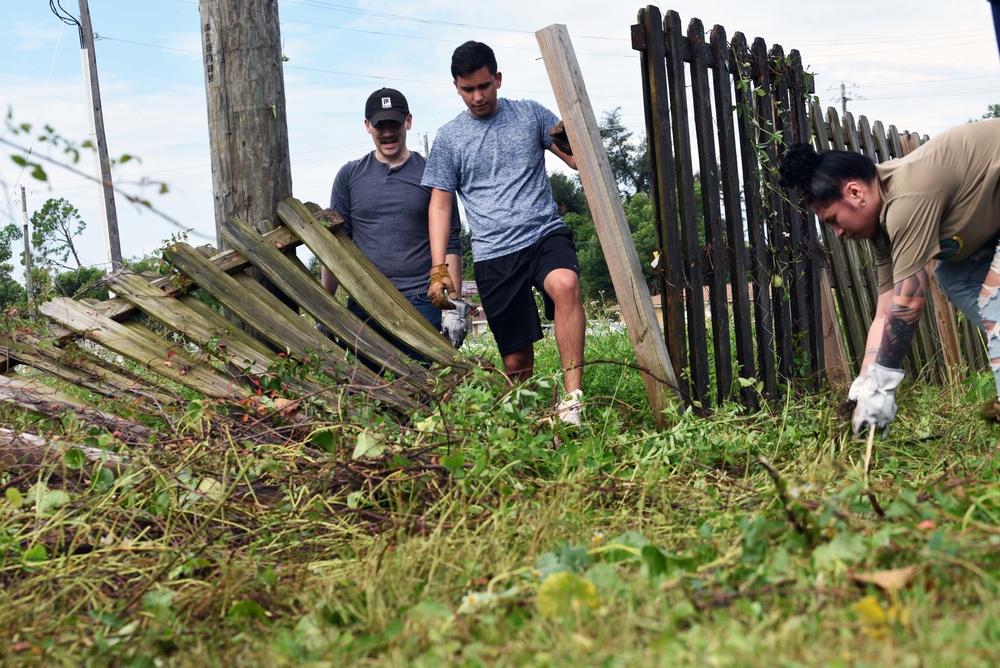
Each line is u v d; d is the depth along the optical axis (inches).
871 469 130.1
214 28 190.7
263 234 185.3
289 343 174.7
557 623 75.6
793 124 212.2
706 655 64.9
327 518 114.0
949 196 124.0
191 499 117.3
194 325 171.2
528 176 177.6
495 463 127.0
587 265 1681.8
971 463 122.6
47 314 169.0
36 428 147.4
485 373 146.3
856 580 77.1
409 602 87.7
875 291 247.1
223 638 86.4
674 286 173.5
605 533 103.0
